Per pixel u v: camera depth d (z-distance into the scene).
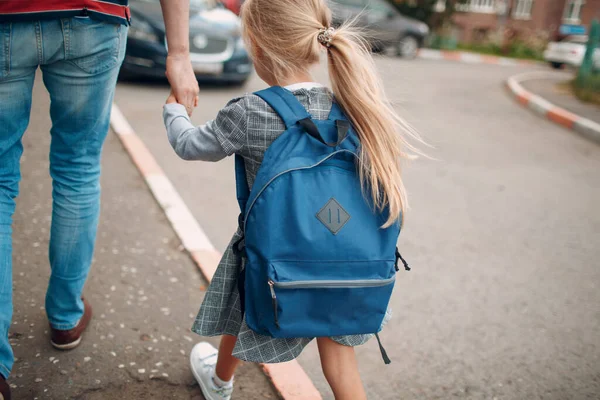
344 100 1.49
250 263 1.38
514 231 3.97
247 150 1.47
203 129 1.51
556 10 25.17
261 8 1.54
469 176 5.12
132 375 2.14
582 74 11.02
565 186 5.09
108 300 2.58
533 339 2.69
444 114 7.86
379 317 1.47
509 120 7.88
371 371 2.37
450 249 3.59
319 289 1.38
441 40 19.31
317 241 1.36
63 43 1.63
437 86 10.40
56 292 2.10
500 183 5.00
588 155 6.31
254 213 1.38
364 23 14.75
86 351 2.23
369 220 1.43
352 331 1.46
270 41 1.54
